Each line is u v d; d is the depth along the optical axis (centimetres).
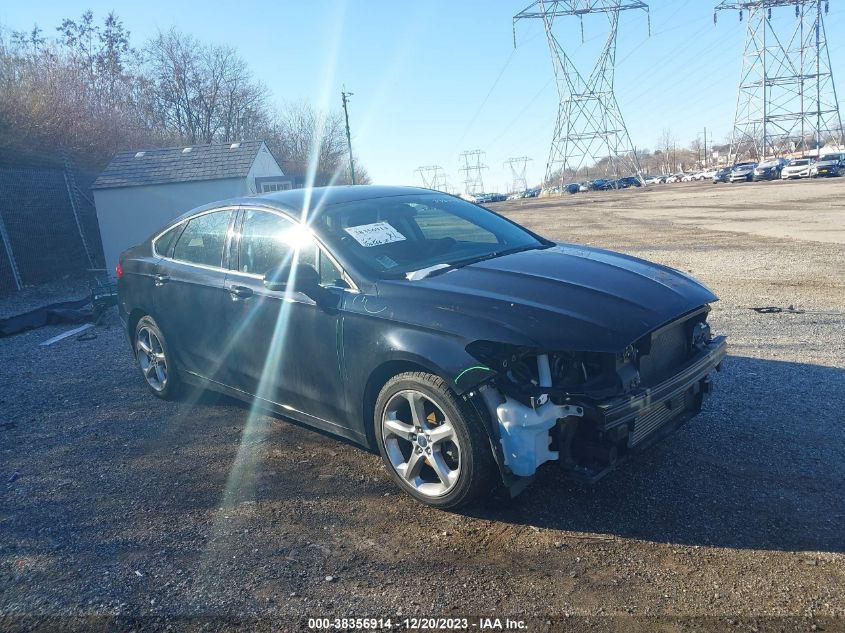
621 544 305
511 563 296
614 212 3073
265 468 411
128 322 575
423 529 330
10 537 346
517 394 306
